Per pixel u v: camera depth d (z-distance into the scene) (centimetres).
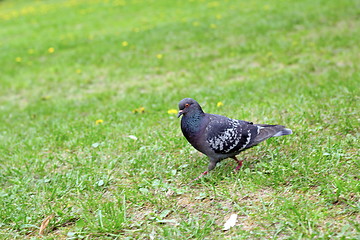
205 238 454
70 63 1622
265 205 504
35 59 1738
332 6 2009
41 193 610
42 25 2409
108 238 475
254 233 448
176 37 1816
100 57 1661
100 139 803
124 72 1462
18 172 685
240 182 554
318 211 469
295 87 1006
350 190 497
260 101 933
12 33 2272
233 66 1377
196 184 587
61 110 1113
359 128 683
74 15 2623
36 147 818
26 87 1413
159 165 660
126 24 2195
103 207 534
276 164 592
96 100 1185
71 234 483
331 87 936
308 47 1445
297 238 427
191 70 1397
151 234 471
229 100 973
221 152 582
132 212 529
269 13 2039
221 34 1784
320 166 571
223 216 496
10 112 1168
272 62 1359
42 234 504
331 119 741
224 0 2520
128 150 730
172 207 527
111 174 643
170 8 2481
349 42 1425
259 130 591
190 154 689
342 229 427
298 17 1869
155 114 934
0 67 1652
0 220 539
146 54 1647
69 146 795
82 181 616
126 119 934
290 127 731
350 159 584
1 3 3716
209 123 582
